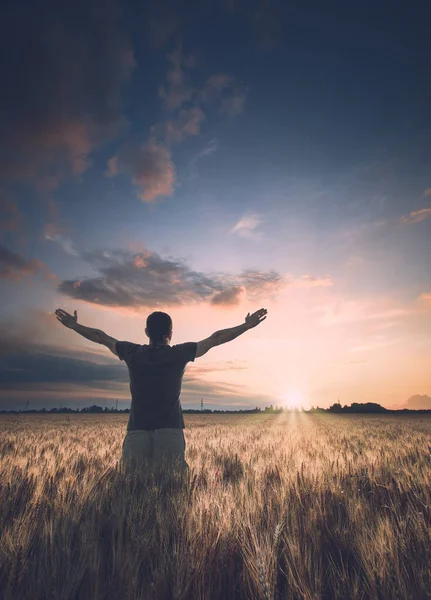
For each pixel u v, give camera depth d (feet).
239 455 20.08
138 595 5.06
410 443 30.30
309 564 5.55
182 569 5.35
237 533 6.72
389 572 5.51
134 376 12.27
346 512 8.45
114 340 12.93
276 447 25.70
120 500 8.81
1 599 4.83
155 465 11.44
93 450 23.67
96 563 5.69
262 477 12.37
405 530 7.04
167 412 12.12
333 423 112.37
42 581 5.23
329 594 5.34
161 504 8.57
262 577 4.99
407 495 9.75
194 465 15.76
